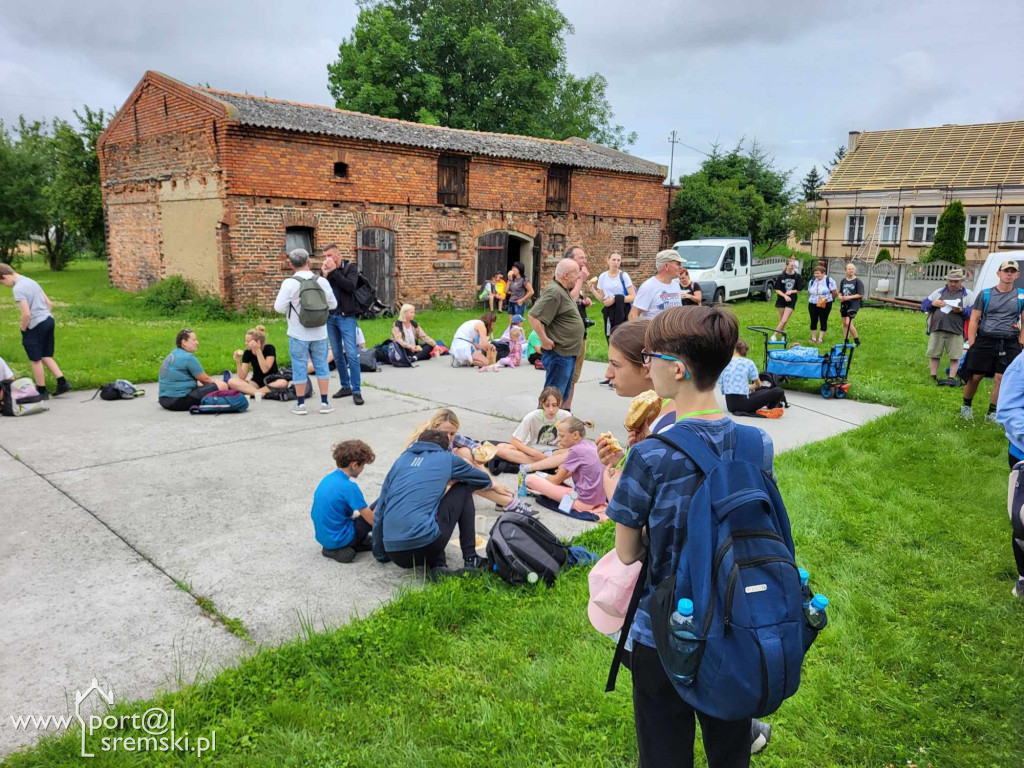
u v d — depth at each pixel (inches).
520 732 111.3
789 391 380.2
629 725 111.3
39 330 325.1
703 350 70.4
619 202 967.6
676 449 68.7
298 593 153.8
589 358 465.7
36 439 266.7
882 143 1305.4
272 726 110.7
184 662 127.9
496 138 888.9
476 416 312.5
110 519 191.6
